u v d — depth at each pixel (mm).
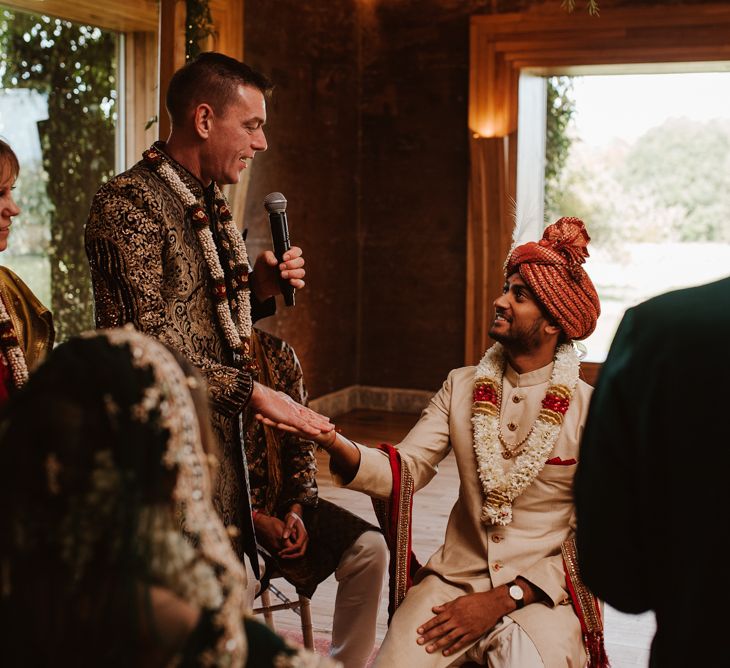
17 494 854
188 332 2336
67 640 856
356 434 7805
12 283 2502
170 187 2336
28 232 5559
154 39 6031
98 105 5977
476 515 2273
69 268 5871
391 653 2113
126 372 887
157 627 864
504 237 8164
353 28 8602
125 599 851
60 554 848
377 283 8875
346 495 5680
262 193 7328
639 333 1296
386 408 8898
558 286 2211
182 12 3609
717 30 7617
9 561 856
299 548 2840
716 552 1229
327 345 8406
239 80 2361
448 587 2254
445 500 5633
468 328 8398
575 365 2275
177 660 864
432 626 2131
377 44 8672
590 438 1333
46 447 852
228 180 2436
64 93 5723
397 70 8633
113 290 2246
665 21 7703
